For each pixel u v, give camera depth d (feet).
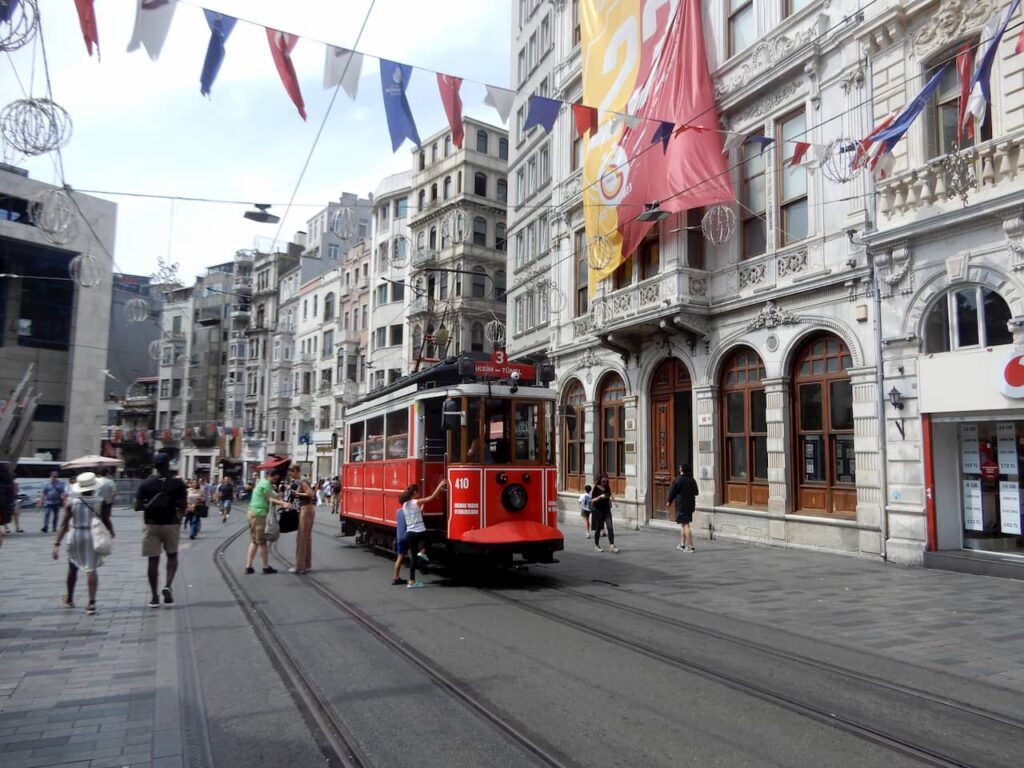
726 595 32.14
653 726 15.85
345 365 164.86
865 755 14.28
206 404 213.46
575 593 32.68
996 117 37.70
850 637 24.32
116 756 14.02
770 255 52.49
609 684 18.90
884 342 43.29
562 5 82.84
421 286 136.87
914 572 38.55
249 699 17.90
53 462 120.06
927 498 40.37
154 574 29.63
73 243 130.62
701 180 54.03
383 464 44.73
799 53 50.03
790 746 14.71
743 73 55.42
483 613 28.22
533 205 91.97
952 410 38.93
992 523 38.99
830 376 48.32
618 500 68.64
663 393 64.64
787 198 52.34
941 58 41.32
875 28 43.86
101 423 138.82
